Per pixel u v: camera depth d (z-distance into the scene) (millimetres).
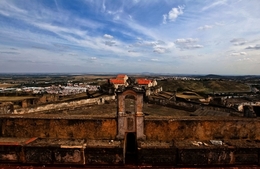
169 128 11992
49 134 12227
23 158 10531
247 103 35344
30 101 27531
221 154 10438
